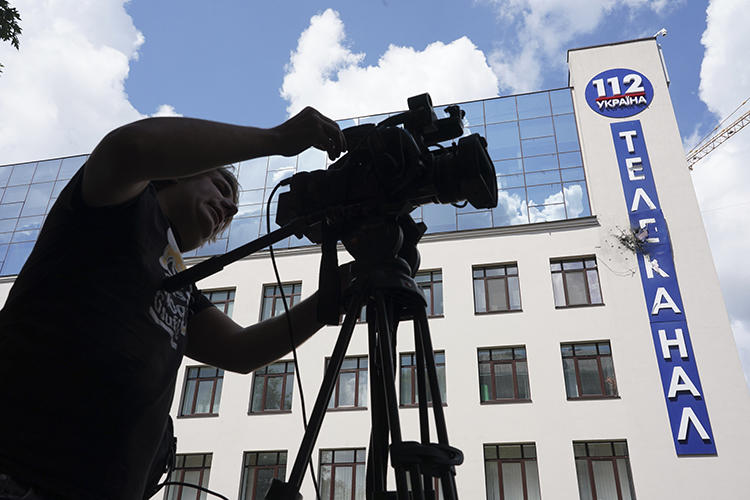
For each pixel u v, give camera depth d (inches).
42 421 34.9
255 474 562.6
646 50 711.7
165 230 48.9
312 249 668.7
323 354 596.4
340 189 52.0
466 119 731.4
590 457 518.0
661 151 646.5
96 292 39.2
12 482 32.8
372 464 48.6
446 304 601.9
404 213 52.3
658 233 597.9
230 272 679.7
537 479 512.4
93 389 37.5
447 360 570.6
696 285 566.9
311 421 41.6
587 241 610.2
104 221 41.0
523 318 579.8
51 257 39.6
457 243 636.7
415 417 534.3
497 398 552.4
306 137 45.6
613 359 547.8
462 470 520.4
